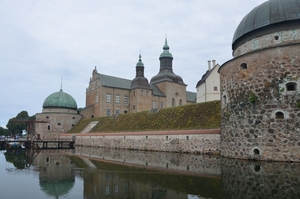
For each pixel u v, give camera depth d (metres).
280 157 22.27
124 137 47.16
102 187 14.30
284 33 25.08
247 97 24.89
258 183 14.32
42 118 75.94
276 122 22.75
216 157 28.22
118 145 48.47
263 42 26.17
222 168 19.98
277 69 23.20
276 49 23.41
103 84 80.75
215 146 31.50
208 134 32.44
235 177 16.22
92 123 65.44
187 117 40.12
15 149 52.62
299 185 13.70
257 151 23.78
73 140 65.94
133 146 44.75
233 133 26.20
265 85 23.70
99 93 81.31
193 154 32.84
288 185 13.71
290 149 21.91
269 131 23.03
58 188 14.27
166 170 19.80
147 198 12.00
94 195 12.63
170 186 14.27
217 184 14.47
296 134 21.81
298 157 21.53
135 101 82.94
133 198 12.04
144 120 49.19
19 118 117.31
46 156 34.53
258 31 26.59
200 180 15.70
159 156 31.41
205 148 32.59
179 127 38.66
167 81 90.94
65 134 70.62
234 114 26.17
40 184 15.41
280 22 25.14
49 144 70.06
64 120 77.00
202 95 65.38
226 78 27.94
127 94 86.06
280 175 16.31
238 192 12.62
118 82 87.19
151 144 41.06
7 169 21.94
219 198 11.75
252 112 24.34
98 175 18.09
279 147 22.39
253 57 24.75
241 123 25.23
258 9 27.77
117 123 56.09
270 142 22.88
